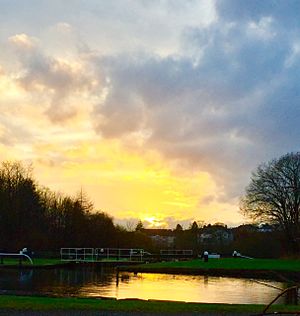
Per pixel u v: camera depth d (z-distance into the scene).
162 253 78.75
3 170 78.62
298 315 15.68
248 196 76.75
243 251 87.25
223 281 37.88
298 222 73.12
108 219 89.81
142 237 92.50
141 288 31.28
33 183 82.38
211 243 98.94
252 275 43.00
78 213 86.00
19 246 70.69
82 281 34.75
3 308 17.89
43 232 78.00
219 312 18.28
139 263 56.03
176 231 107.19
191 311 18.30
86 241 84.94
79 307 18.30
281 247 78.06
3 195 74.50
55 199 89.88
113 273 43.22
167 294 28.70
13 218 73.81
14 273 40.62
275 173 75.19
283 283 37.22
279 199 74.56
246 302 25.81
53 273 41.84
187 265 47.75
